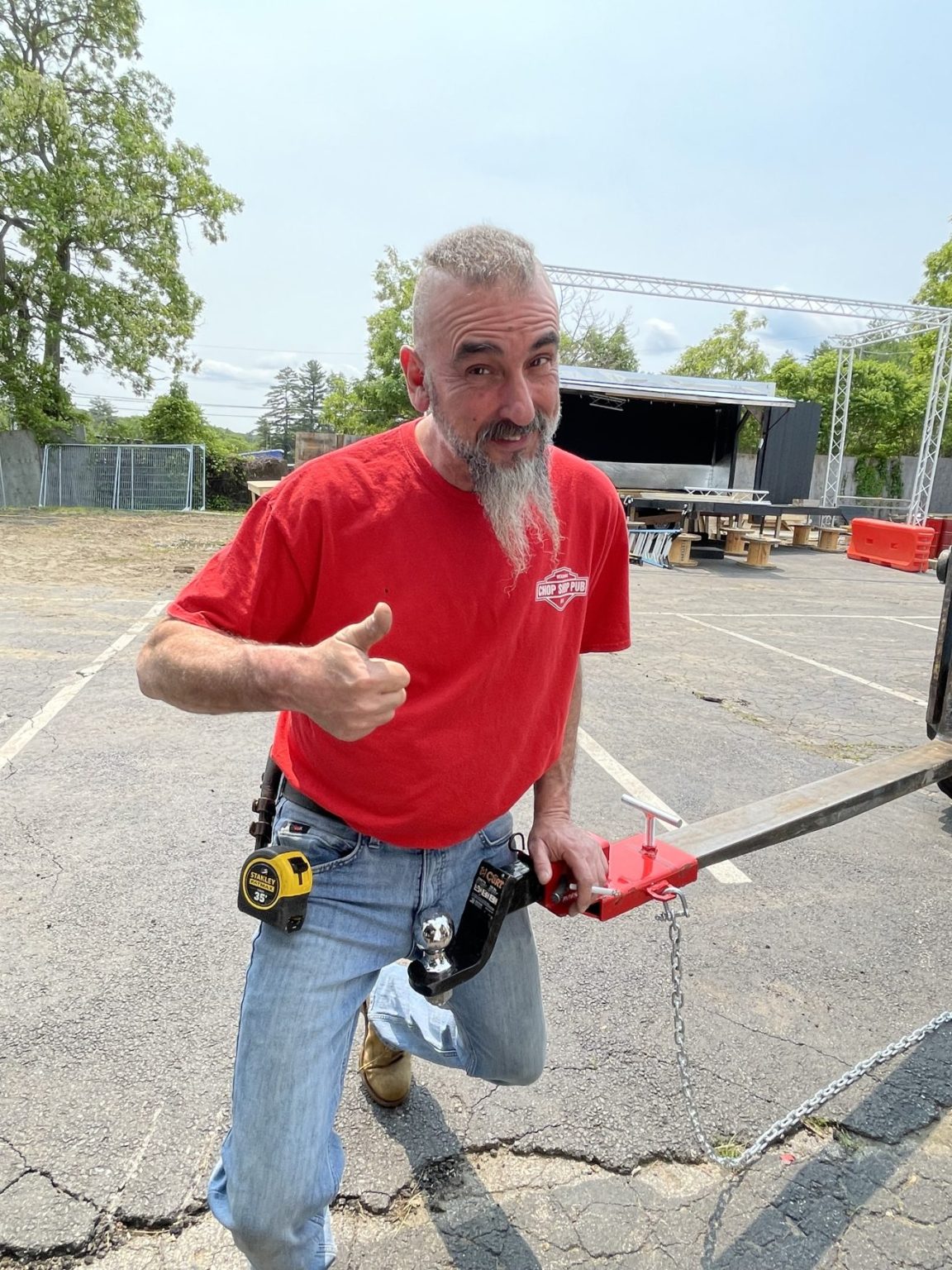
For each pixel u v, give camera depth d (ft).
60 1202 6.06
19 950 9.00
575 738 5.90
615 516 5.46
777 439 67.56
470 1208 6.22
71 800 12.74
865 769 9.02
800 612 34.68
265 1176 4.20
